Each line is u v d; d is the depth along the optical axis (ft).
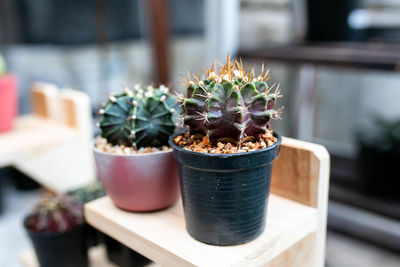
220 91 0.82
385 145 2.43
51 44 3.14
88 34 3.29
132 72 3.66
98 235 1.59
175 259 0.87
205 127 0.85
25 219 1.49
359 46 2.48
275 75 3.21
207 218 0.87
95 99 3.39
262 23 2.93
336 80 3.24
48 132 1.81
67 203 1.47
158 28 3.37
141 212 1.06
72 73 3.30
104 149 1.06
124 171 0.99
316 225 1.04
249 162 0.82
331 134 3.39
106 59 3.44
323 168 1.00
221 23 2.69
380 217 2.39
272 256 0.93
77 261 1.44
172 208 1.09
